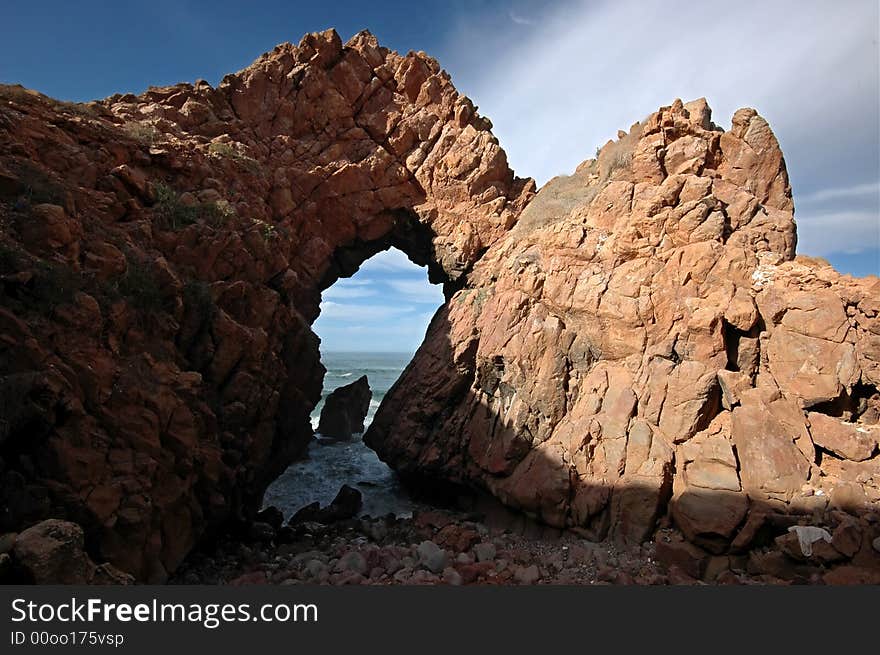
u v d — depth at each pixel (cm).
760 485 1068
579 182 1950
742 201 1498
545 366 1491
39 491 705
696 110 1694
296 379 1452
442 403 1641
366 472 2017
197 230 1210
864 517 952
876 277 1216
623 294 1445
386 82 2238
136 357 924
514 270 1717
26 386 699
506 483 1397
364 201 1995
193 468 956
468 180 2075
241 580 959
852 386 1143
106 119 1346
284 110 1984
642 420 1283
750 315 1260
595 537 1198
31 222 834
